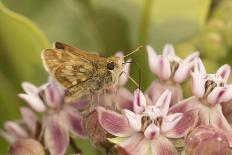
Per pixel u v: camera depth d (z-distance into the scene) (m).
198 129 0.16
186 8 0.19
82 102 0.17
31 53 0.19
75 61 0.17
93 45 0.20
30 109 0.19
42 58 0.16
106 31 0.20
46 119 0.18
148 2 0.19
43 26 0.20
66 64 0.17
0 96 0.19
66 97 0.17
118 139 0.16
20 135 0.18
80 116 0.17
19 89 0.19
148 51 0.17
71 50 0.17
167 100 0.16
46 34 0.20
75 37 0.20
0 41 0.19
